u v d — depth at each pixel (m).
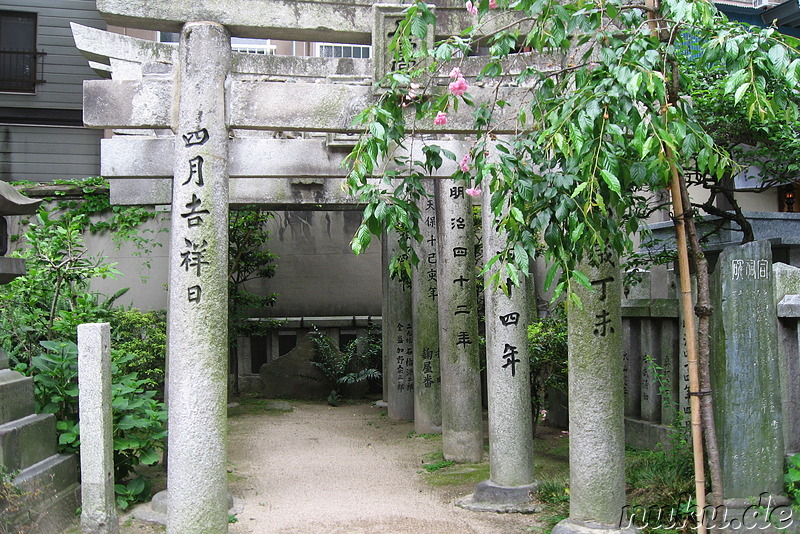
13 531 4.92
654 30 4.25
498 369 6.40
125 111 5.16
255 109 5.12
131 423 6.18
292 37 5.43
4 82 13.45
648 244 7.63
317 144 6.21
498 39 4.36
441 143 6.26
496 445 6.39
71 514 5.85
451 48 4.24
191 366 4.99
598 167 3.81
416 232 4.67
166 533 5.37
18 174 13.46
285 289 13.87
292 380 13.16
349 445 9.33
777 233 8.84
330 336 13.66
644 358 7.89
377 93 5.10
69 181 12.70
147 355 10.15
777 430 4.92
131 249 12.80
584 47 5.34
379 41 5.18
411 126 5.35
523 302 6.44
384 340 12.60
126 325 10.63
